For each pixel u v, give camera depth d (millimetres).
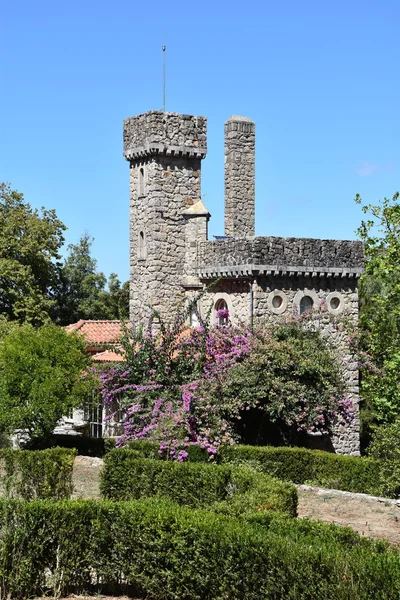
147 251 38000
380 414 35312
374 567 13281
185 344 33469
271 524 16047
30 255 53062
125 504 17219
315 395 32969
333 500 25219
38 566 16781
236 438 30953
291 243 35156
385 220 38094
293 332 34219
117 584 16922
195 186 38531
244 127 40031
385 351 37562
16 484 23094
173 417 30281
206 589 15633
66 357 33125
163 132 37719
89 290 66062
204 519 16234
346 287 36719
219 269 35906
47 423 32656
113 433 36750
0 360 33000
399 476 27562
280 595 14406
